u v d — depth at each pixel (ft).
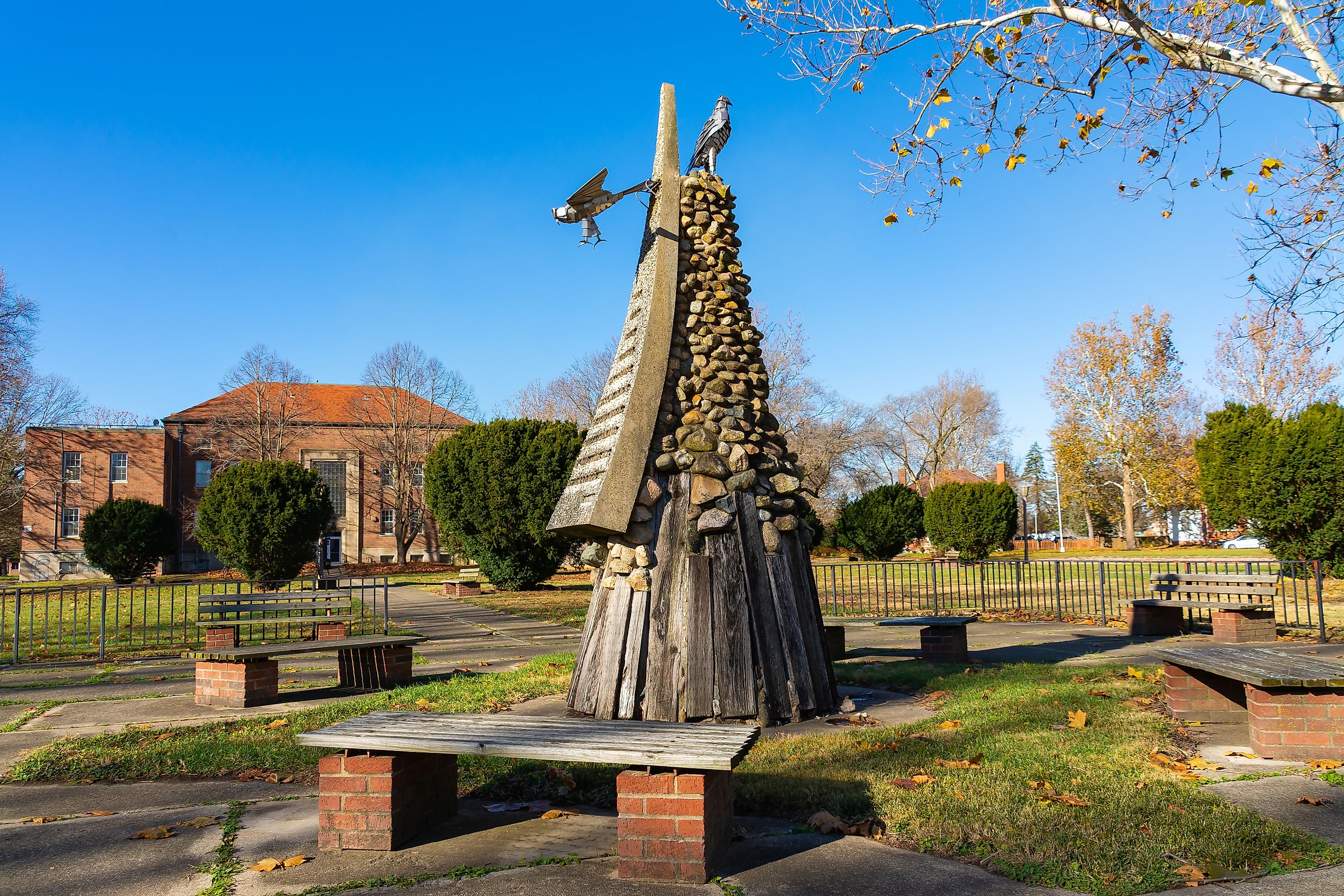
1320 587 36.24
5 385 126.41
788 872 12.73
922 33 23.93
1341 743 18.06
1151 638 40.60
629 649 22.45
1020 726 21.20
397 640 31.83
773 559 23.84
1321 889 11.64
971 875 12.48
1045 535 275.39
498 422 78.89
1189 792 15.67
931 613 53.16
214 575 123.95
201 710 27.45
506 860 13.52
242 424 149.69
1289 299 25.98
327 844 14.14
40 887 12.66
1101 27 21.54
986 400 196.24
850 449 155.22
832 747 19.61
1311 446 53.88
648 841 12.59
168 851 14.21
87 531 98.99
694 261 25.85
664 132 26.40
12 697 30.53
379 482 161.17
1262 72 20.45
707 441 23.63
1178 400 144.66
